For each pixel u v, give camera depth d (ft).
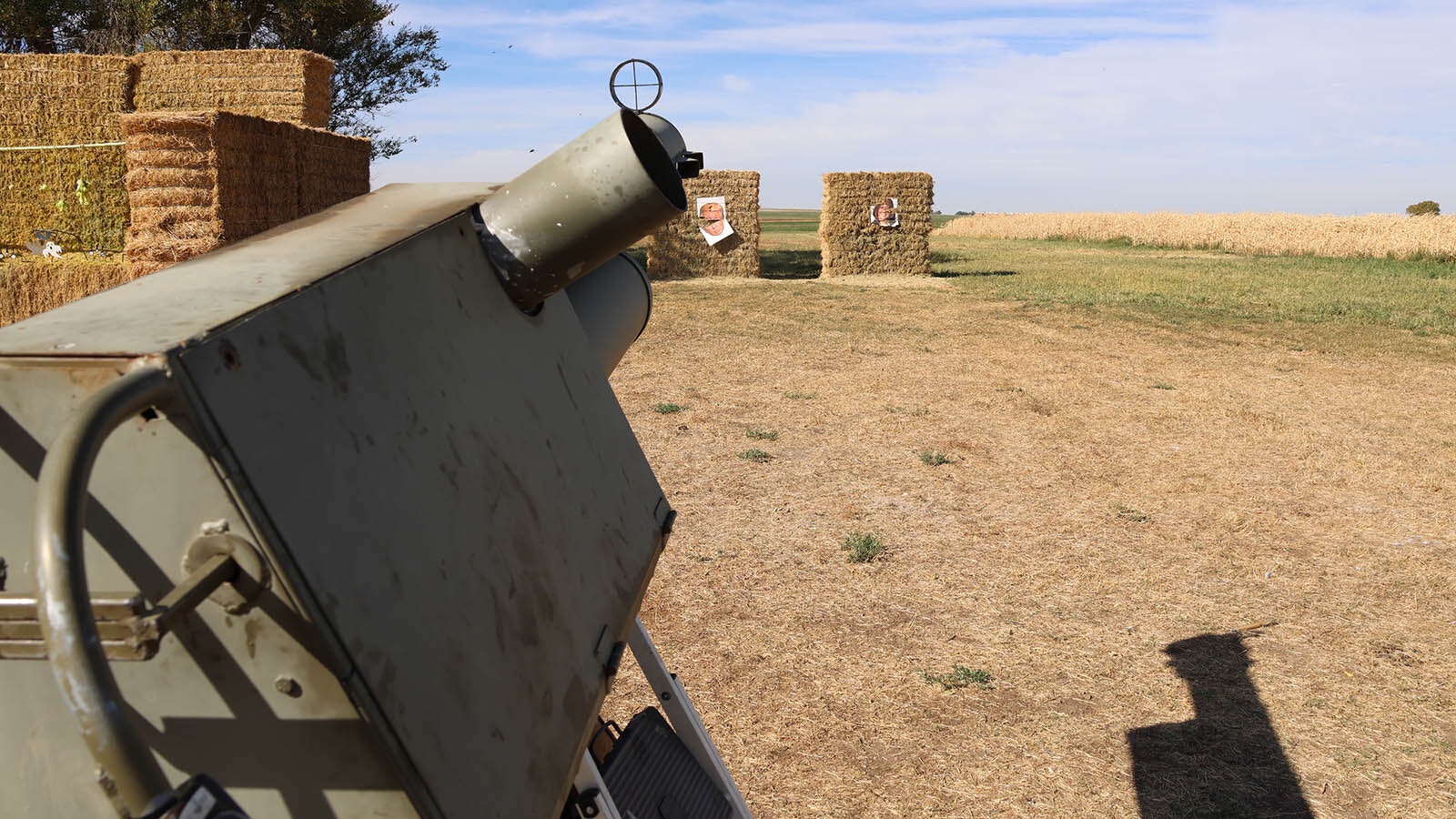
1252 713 13.00
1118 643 14.89
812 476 22.85
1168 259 113.19
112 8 64.23
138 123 29.86
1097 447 25.95
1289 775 11.64
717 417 28.37
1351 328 50.29
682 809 6.34
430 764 2.74
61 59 33.96
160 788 1.92
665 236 75.10
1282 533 19.72
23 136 34.06
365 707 2.55
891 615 15.72
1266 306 59.26
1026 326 49.47
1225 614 15.96
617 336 6.08
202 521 2.42
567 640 3.81
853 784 11.37
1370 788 11.42
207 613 2.49
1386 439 27.45
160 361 2.28
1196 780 11.53
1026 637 15.06
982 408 30.37
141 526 2.42
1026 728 12.61
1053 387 33.81
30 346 2.38
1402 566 18.11
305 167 35.42
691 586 16.65
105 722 1.86
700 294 63.72
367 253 3.45
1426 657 14.60
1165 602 16.38
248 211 32.19
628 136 4.19
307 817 2.68
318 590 2.52
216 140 30.30
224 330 2.54
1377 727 12.71
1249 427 28.48
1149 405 31.22
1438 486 22.98
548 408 4.45
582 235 4.30
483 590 3.33
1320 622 15.74
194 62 37.96
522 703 3.33
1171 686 13.67
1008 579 17.21
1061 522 20.10
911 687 13.53
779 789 11.26
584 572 4.19
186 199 30.60
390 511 2.96
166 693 2.58
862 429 27.40
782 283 73.51
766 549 18.34
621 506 4.95
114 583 2.43
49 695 2.66
